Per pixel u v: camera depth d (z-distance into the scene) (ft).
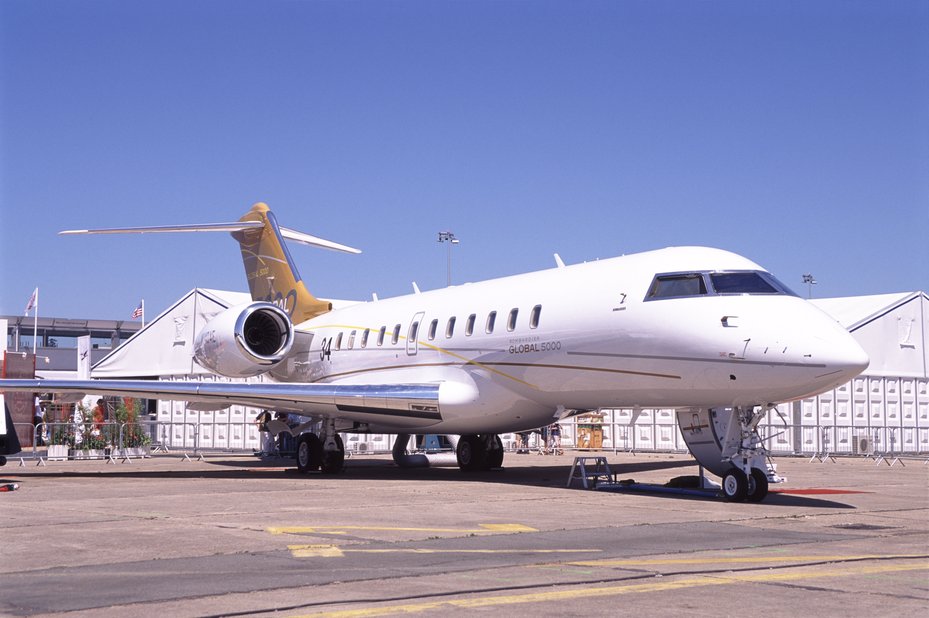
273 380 87.25
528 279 62.23
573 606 21.50
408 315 70.79
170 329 136.36
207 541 31.37
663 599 22.31
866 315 119.34
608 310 53.52
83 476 66.39
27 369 123.65
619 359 52.75
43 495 48.91
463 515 39.78
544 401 59.26
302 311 85.66
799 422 111.86
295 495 49.24
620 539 32.65
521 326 59.26
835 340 45.85
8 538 32.09
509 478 64.64
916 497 50.80
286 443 99.30
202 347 75.72
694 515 40.52
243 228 88.69
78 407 100.63
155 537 32.32
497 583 24.09
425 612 20.86
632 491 53.52
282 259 88.12
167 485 56.59
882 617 20.59
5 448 72.38
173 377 135.03
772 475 49.19
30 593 22.88
